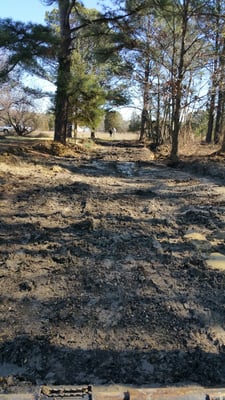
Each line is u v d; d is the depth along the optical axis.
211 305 2.78
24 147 11.32
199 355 2.23
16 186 6.52
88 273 3.28
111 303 2.80
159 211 5.36
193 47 14.45
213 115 21.47
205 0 11.64
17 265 3.42
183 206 5.69
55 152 12.21
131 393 1.60
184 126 16.73
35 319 2.59
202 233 4.38
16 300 2.83
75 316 2.63
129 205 5.68
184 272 3.32
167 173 9.39
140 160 12.30
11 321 2.56
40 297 2.87
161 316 2.64
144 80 16.94
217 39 12.95
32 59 10.84
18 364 2.18
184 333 2.45
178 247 3.93
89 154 13.64
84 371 2.11
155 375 2.08
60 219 4.82
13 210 5.15
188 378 2.05
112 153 14.70
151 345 2.33
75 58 17.77
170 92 13.85
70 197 6.00
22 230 4.36
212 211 5.30
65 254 3.68
